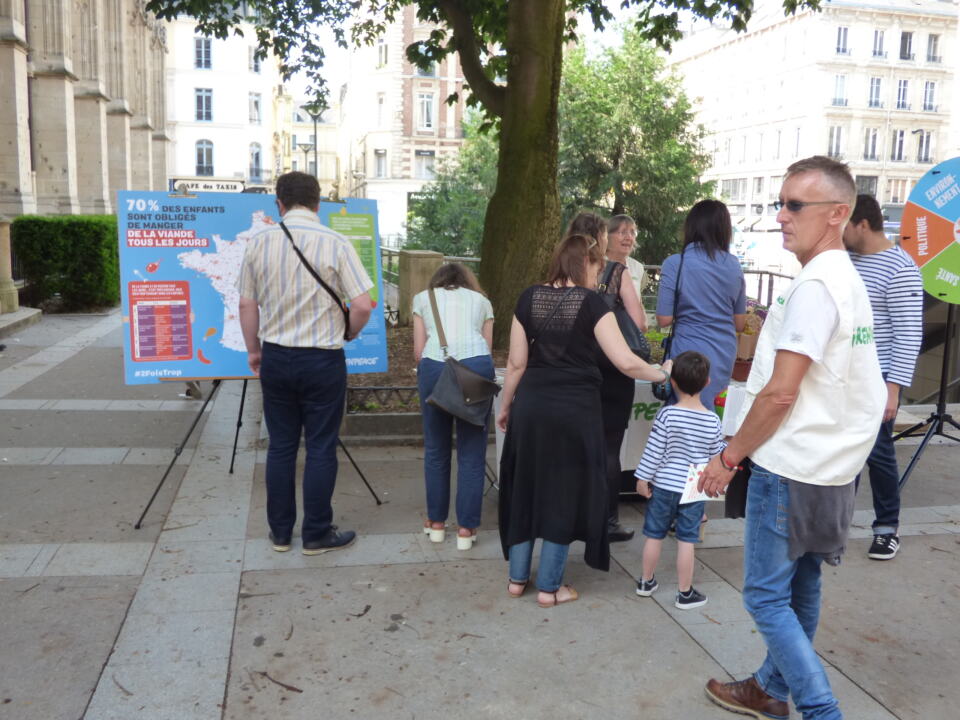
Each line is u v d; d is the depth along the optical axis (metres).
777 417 2.49
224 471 5.55
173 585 3.85
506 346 9.17
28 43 20.05
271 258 4.05
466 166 32.91
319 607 3.69
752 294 20.28
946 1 66.19
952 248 5.18
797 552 2.58
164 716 2.85
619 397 4.38
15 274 14.06
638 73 31.27
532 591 3.92
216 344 4.97
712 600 3.86
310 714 2.89
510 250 9.12
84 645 3.29
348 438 6.19
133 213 4.84
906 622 3.69
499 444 4.82
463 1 10.17
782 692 2.89
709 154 32.94
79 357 9.85
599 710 2.97
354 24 14.04
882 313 4.03
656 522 3.78
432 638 3.45
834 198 2.47
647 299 13.20
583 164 32.16
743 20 11.45
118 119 28.33
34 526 4.50
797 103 66.81
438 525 4.47
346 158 84.94
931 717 2.97
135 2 32.09
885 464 4.32
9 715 2.82
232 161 59.12
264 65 59.47
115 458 5.77
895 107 66.44
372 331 5.36
